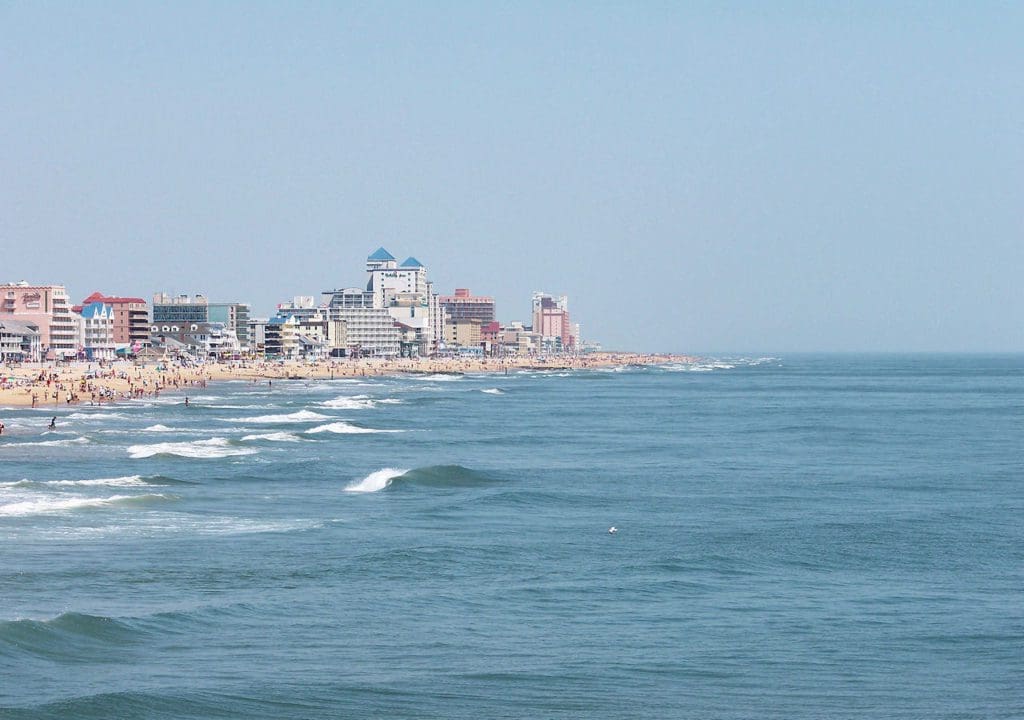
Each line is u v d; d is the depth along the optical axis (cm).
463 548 9375
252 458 16325
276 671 6025
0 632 6375
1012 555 9350
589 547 9538
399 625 6988
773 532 10319
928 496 12812
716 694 5784
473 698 5659
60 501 11581
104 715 5278
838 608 7512
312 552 9181
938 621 7188
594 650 6506
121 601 7506
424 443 19250
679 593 7906
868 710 5566
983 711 5566
